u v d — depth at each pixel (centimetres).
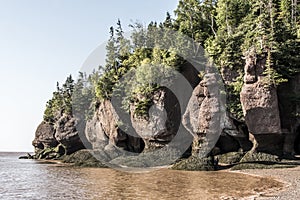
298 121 4262
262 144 4166
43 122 9406
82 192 2733
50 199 2464
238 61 4606
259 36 4334
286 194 2342
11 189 3056
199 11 6644
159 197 2389
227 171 3897
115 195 2523
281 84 4234
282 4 5712
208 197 2347
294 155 4316
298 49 4416
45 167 5856
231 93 4578
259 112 4031
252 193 2445
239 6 6006
